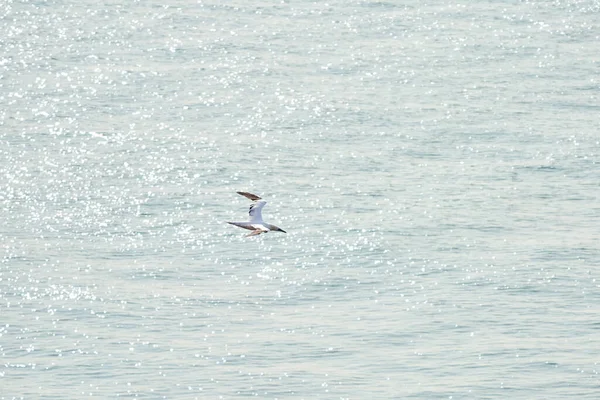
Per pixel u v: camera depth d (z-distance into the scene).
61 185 58.84
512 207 55.22
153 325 41.06
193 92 79.94
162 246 50.44
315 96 78.31
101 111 74.88
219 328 40.75
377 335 39.75
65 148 65.69
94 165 62.38
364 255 48.78
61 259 48.59
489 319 41.16
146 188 58.62
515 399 34.47
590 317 41.25
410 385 35.50
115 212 54.94
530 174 60.72
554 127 70.12
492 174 60.75
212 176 60.56
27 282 45.69
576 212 54.50
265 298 44.00
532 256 48.16
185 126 71.06
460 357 37.66
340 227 52.44
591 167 61.88
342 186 58.69
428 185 58.84
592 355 37.75
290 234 51.62
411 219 53.47
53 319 41.62
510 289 44.31
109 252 49.66
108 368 37.25
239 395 35.06
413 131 69.25
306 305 43.28
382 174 60.81
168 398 34.94
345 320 41.38
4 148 65.38
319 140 67.69
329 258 48.56
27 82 83.06
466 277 45.81
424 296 43.81
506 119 72.06
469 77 84.38
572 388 35.25
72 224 53.25
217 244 50.59
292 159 63.72
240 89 80.62
